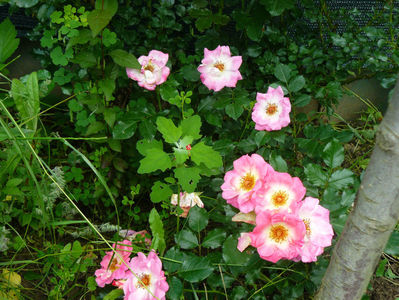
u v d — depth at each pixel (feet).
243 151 2.71
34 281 2.50
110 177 2.87
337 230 2.13
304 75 3.39
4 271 2.40
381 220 1.52
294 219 1.86
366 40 3.15
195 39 3.27
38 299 2.43
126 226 2.91
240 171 2.09
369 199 1.50
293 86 2.68
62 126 3.21
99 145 2.85
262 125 2.48
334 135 2.64
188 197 2.41
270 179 2.00
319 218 2.00
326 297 1.86
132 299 1.98
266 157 2.68
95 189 2.83
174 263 2.14
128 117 2.64
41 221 2.55
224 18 2.89
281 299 2.24
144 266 2.00
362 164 3.41
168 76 2.78
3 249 2.41
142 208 3.03
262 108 2.48
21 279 2.49
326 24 3.38
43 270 2.38
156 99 3.08
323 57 3.19
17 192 2.36
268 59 3.09
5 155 2.50
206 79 2.57
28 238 2.65
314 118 3.57
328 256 2.65
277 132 2.53
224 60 2.55
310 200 2.02
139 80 2.52
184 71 2.79
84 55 2.48
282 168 2.27
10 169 2.38
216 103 2.67
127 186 3.02
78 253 2.28
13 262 2.28
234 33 3.24
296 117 2.82
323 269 2.19
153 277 1.98
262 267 2.30
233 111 2.64
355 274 1.70
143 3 3.10
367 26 3.22
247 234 2.06
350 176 2.26
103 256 2.36
